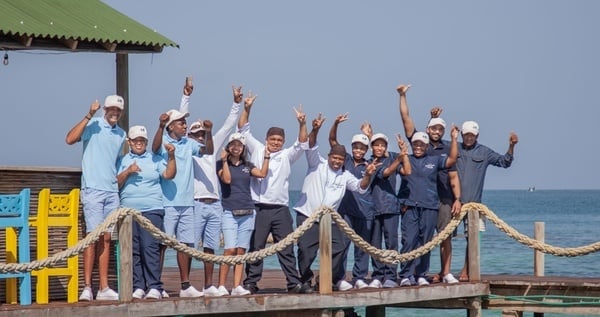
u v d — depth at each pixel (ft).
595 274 371.56
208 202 152.97
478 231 176.55
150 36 163.22
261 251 149.79
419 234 171.01
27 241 138.41
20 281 138.62
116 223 141.08
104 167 143.84
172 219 149.18
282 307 149.79
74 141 141.90
